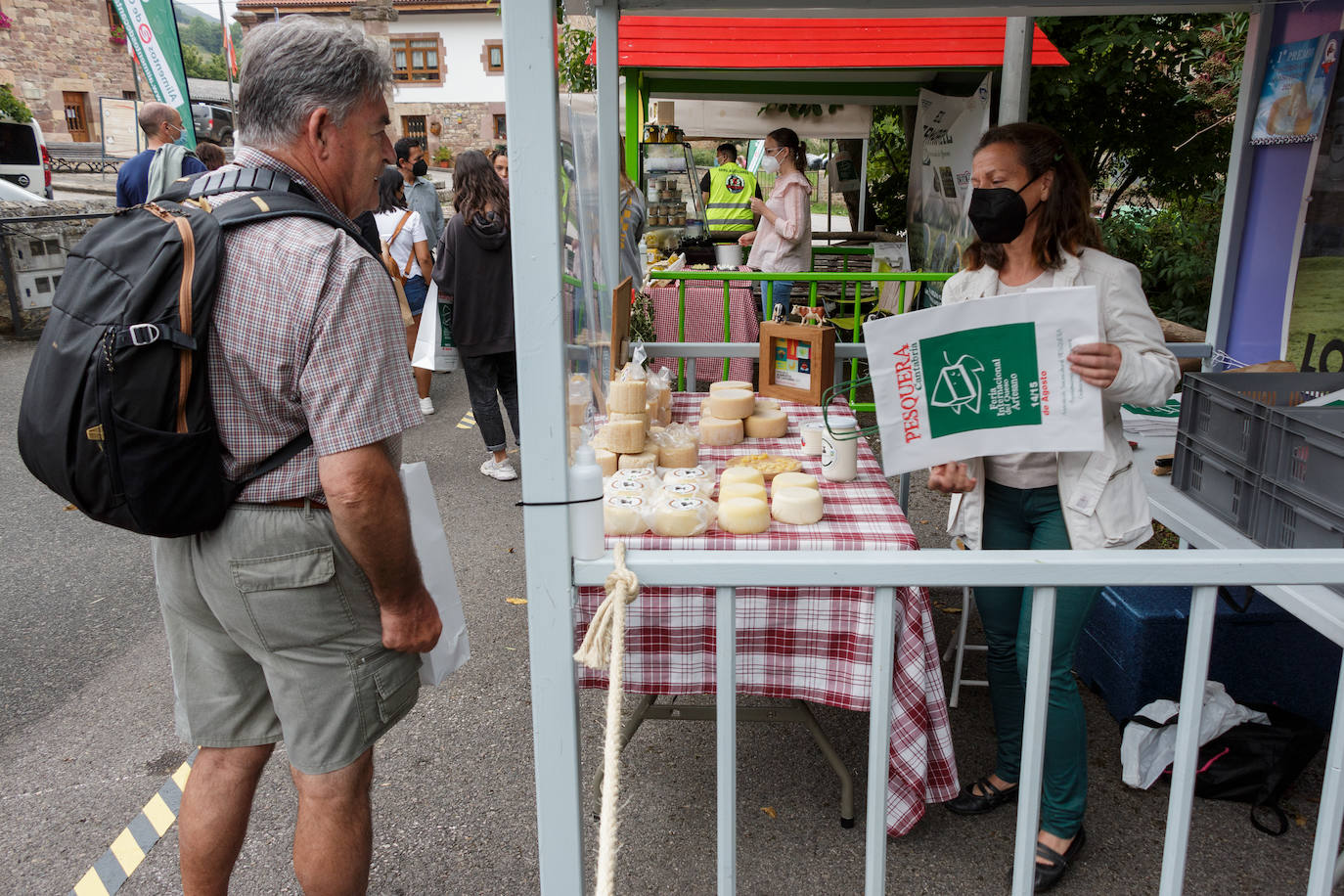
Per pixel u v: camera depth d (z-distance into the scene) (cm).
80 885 232
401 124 3406
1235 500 241
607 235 336
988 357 181
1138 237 827
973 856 233
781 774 270
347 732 171
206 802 181
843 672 212
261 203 153
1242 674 277
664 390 299
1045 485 214
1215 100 755
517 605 380
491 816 254
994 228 199
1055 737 214
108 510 147
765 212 679
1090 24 673
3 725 302
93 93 3083
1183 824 143
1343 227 310
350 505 152
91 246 150
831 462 254
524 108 128
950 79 707
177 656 179
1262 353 353
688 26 642
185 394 146
